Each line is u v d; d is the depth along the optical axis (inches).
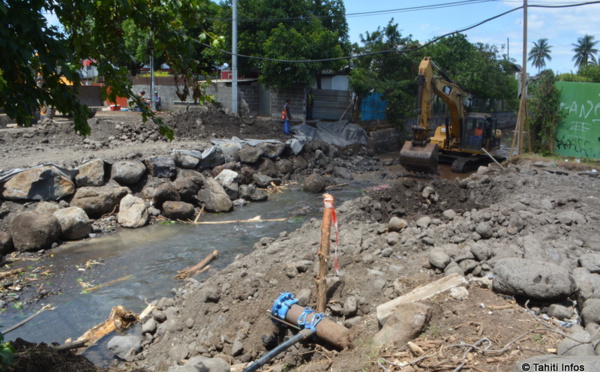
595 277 235.3
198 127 871.7
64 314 338.3
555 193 469.7
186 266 426.9
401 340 204.4
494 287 240.8
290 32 1029.8
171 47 193.3
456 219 392.5
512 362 176.9
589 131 729.0
